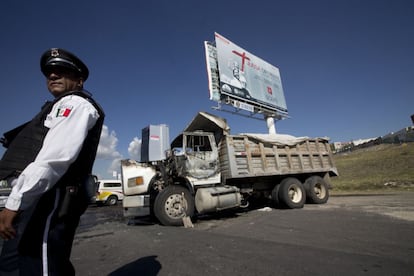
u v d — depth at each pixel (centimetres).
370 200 862
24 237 107
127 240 437
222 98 1298
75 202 120
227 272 256
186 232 480
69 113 114
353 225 460
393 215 543
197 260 297
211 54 1326
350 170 2172
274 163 794
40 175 98
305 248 329
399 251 303
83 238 496
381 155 2566
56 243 111
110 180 1833
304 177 916
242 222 582
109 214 1067
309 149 905
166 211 579
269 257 297
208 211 611
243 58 1516
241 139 739
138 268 279
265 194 841
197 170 652
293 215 628
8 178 115
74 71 139
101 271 277
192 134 672
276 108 1677
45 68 136
